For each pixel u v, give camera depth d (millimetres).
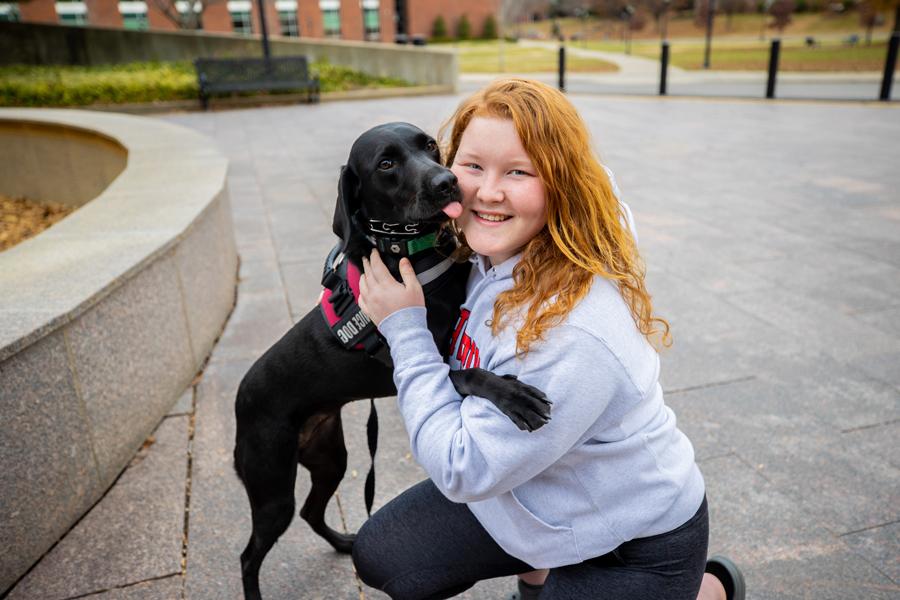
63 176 8727
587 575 1537
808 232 5992
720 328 4219
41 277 2879
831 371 3701
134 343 3066
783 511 2660
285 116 13836
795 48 33719
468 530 1729
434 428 1450
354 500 2807
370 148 1589
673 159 9062
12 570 2340
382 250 1666
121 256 3150
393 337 1534
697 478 1577
